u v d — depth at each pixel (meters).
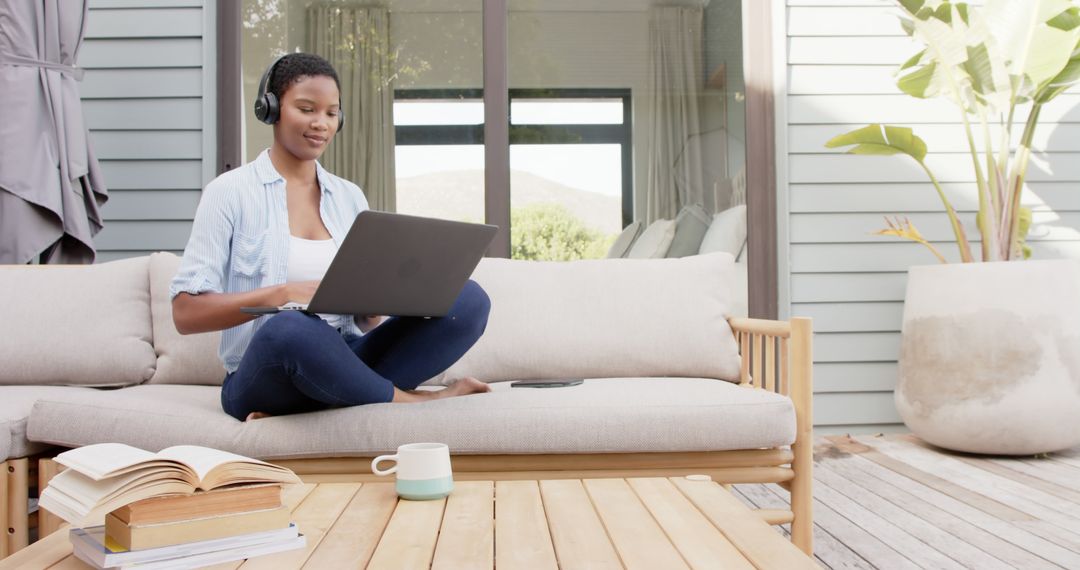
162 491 0.92
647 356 2.31
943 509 2.28
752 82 3.38
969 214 3.40
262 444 1.64
